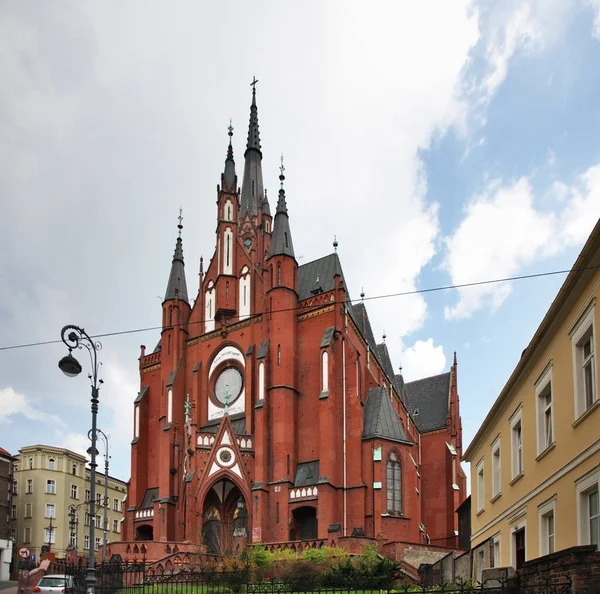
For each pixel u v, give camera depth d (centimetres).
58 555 10188
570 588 1848
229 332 7306
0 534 8894
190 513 6188
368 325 8844
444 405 9500
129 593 3609
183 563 4894
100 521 11575
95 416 3120
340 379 6550
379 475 6134
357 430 6362
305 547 5631
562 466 2486
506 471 3428
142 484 7475
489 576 2405
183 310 7681
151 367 7981
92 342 3144
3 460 9112
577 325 2378
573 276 2295
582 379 2375
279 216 7212
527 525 2973
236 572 3409
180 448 6994
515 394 3247
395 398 8406
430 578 5075
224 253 7638
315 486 6125
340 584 3984
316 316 6819
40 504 10256
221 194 7825
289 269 6975
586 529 2283
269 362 6712
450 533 8606
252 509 6162
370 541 5494
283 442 6362
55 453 10644
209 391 7244
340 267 7438
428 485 8988
